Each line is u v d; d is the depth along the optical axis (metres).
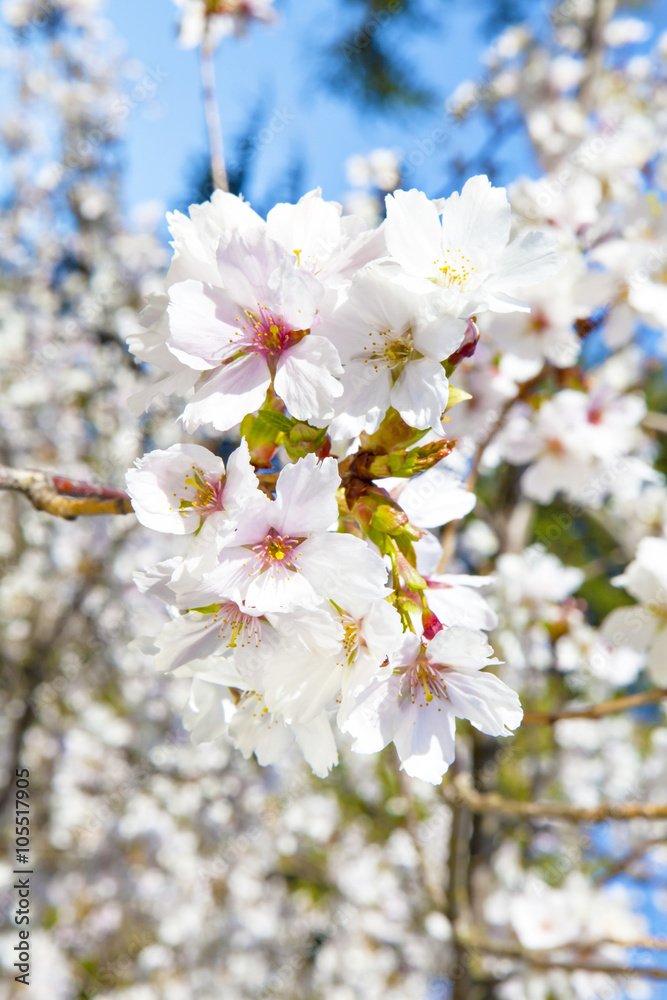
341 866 8.54
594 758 7.64
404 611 1.25
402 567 1.27
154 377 7.48
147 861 8.05
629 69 6.12
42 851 8.00
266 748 1.41
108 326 8.14
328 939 8.36
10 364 8.21
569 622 4.39
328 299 1.22
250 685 1.21
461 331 1.14
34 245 9.00
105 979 7.97
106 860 7.99
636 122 3.84
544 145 5.35
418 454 1.27
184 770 8.25
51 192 8.83
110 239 8.95
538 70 6.21
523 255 1.23
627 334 2.81
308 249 1.27
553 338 2.75
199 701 1.50
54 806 8.05
